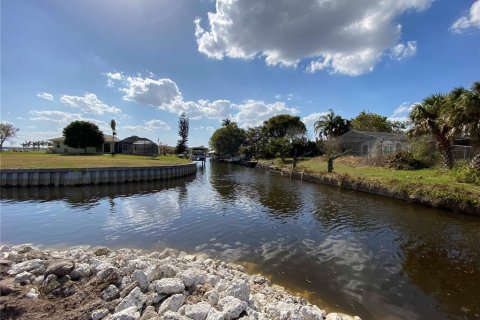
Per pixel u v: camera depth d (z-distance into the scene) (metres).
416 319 5.91
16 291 4.83
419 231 11.93
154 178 28.30
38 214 14.41
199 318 4.45
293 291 6.93
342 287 7.18
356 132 43.62
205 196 20.42
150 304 4.80
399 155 28.36
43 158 36.81
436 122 22.78
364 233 11.60
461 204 15.14
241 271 7.92
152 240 10.62
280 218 13.98
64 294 4.89
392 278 7.71
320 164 38.66
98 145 62.91
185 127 77.25
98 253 8.09
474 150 20.45
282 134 71.12
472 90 18.50
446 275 7.92
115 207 16.27
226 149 81.06
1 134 82.31
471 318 5.99
